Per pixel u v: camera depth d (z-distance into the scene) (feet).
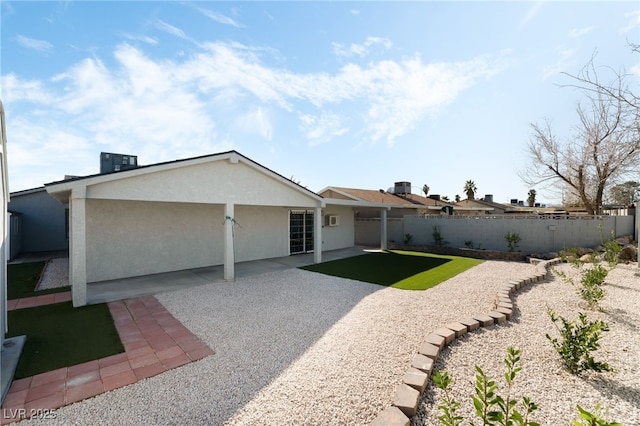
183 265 32.81
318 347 14.02
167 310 19.58
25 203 48.01
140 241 29.94
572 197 71.61
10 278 29.25
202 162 25.68
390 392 10.41
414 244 54.24
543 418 9.02
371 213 67.51
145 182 22.84
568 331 12.08
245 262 38.19
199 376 11.62
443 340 13.71
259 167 29.81
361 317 18.03
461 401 9.88
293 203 34.32
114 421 9.14
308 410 9.47
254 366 12.35
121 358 13.14
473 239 48.44
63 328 16.57
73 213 20.04
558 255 38.63
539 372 11.64
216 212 35.53
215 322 17.42
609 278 26.84
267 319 17.84
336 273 31.37
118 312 19.22
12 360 12.62
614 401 9.82
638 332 15.34
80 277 20.36
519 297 21.91
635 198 59.93
